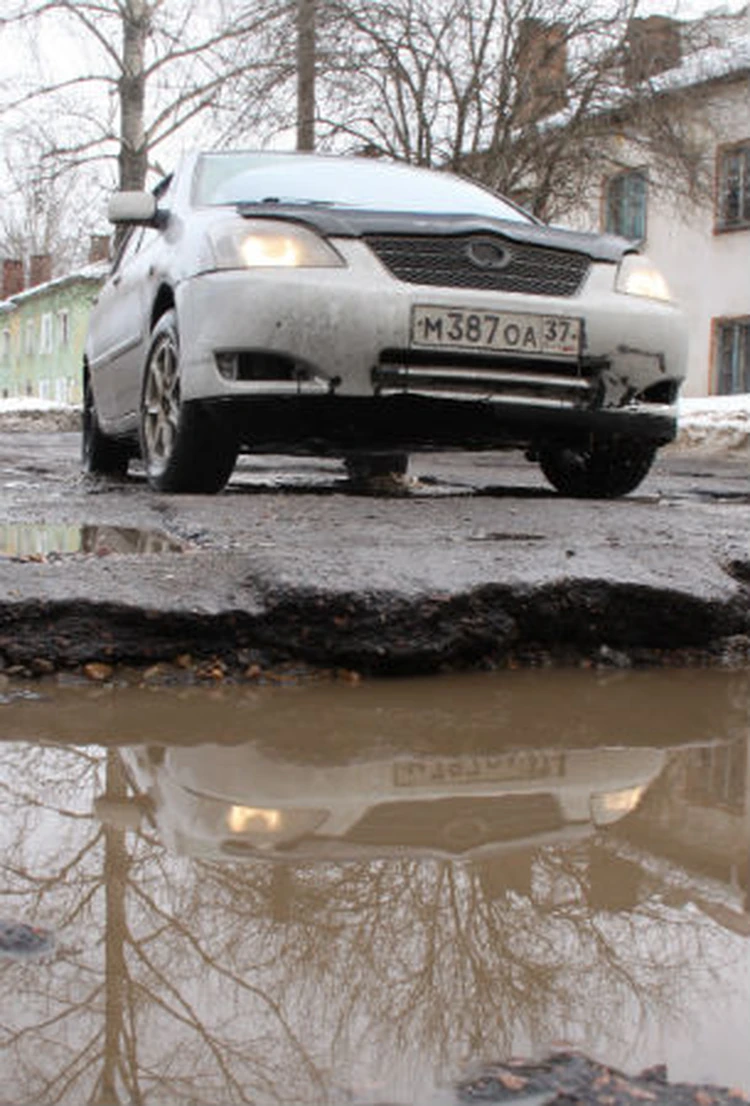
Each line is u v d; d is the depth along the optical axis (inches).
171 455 193.0
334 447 193.6
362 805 68.4
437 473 301.6
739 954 47.8
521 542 126.2
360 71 584.7
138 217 207.2
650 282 191.5
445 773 75.5
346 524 151.0
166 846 59.9
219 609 98.0
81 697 90.4
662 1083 37.5
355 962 45.9
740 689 99.9
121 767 74.4
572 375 182.4
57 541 136.0
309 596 98.8
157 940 47.6
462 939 48.6
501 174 593.9
